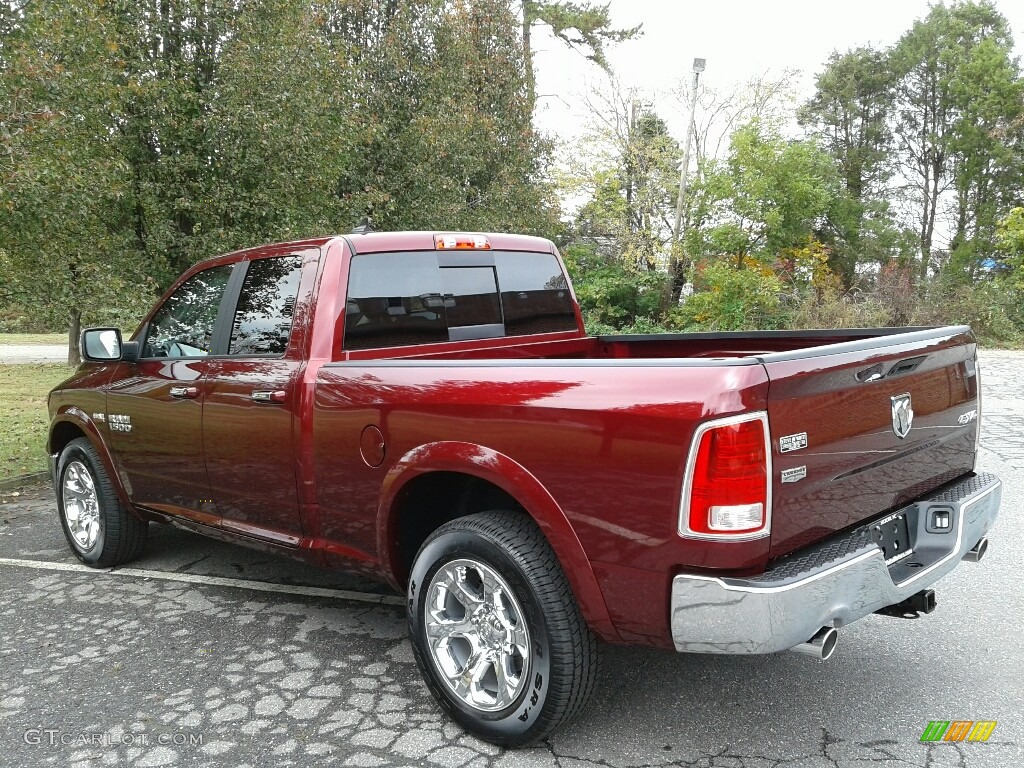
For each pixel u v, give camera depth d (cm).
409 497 317
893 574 277
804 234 2447
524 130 2250
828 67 4528
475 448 280
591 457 249
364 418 320
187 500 420
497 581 274
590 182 2728
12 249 962
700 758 272
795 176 2241
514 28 2353
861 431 262
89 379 477
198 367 400
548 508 260
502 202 2069
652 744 282
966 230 4050
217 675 346
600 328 2664
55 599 443
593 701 314
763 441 226
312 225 1116
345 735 294
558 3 2869
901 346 282
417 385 302
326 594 445
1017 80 3741
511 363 278
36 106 805
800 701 312
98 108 899
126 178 991
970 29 4234
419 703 319
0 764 278
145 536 490
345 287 351
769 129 2539
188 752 284
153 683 339
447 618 296
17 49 787
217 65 1041
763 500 226
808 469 240
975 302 2488
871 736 285
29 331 3775
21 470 798
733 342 429
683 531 231
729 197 2244
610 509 246
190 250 1024
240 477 382
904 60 4328
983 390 1280
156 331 444
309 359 347
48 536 579
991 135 3722
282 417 354
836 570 237
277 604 430
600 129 2720
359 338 355
